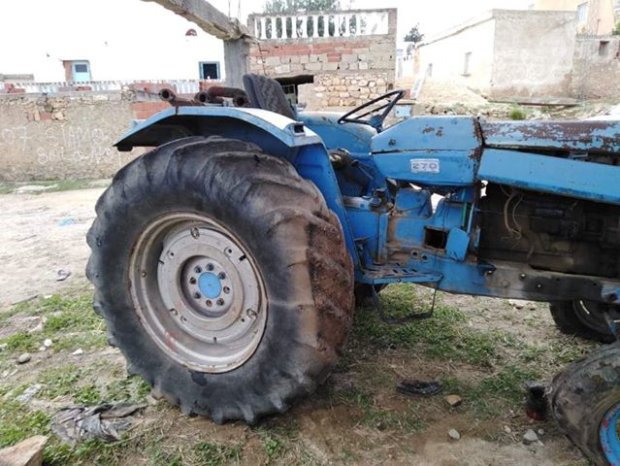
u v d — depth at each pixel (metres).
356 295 3.21
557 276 2.08
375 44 10.96
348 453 2.04
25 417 2.29
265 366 1.98
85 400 2.42
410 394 2.42
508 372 2.60
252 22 11.02
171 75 21.23
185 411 2.24
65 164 10.90
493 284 2.18
